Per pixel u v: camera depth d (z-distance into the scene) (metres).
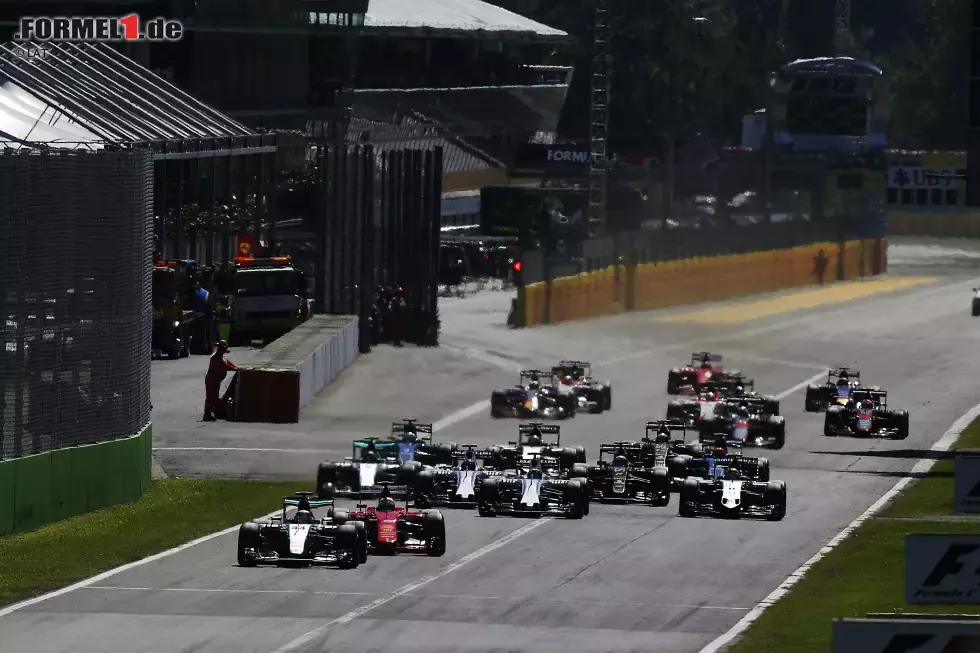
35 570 108.31
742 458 142.12
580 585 104.81
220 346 187.38
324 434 179.00
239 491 144.12
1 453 122.19
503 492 132.00
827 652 86.88
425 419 193.75
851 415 188.38
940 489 151.75
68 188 128.25
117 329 135.62
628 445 143.62
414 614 95.06
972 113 175.12
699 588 105.06
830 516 135.75
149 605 97.00
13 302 122.62
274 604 97.19
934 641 57.12
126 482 137.50
